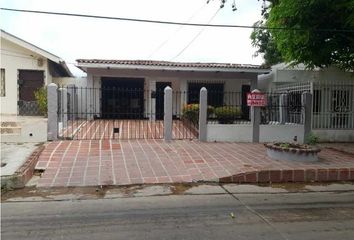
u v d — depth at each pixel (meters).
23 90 16.19
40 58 16.14
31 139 10.30
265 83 16.98
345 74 12.87
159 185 6.93
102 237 4.35
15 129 10.55
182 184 7.04
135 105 17.41
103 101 17.16
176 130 13.14
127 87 17.31
